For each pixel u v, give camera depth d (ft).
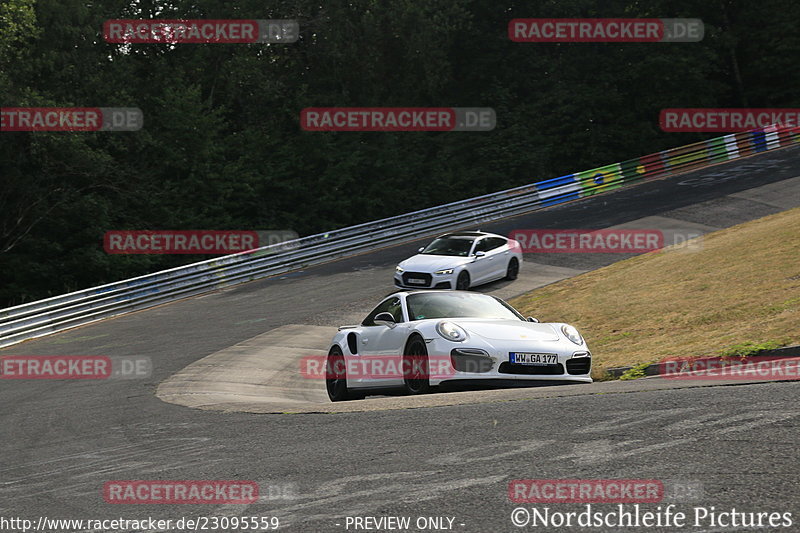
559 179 344.49
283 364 136.67
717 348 90.99
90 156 310.65
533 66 489.26
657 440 46.73
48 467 60.70
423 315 92.53
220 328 182.29
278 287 238.68
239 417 75.72
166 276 234.17
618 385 71.77
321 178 405.18
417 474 44.96
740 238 187.42
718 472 39.75
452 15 465.47
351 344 98.53
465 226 314.35
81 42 342.23
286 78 441.27
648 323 126.41
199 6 404.36
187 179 366.22
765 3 484.74
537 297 183.83
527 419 56.49
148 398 101.81
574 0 481.05
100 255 315.37
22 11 296.51
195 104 375.25
